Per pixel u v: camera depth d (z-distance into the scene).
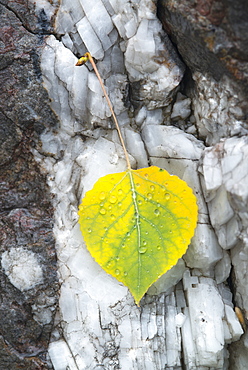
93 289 0.42
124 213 0.42
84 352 0.42
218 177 0.41
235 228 0.41
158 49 0.42
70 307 0.42
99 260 0.42
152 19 0.42
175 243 0.42
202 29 0.41
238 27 0.40
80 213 0.42
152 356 0.42
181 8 0.41
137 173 0.42
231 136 0.42
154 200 0.42
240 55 0.40
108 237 0.42
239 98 0.41
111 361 0.42
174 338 0.42
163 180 0.42
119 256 0.42
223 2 0.40
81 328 0.42
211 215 0.42
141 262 0.42
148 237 0.42
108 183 0.42
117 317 0.42
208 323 0.42
